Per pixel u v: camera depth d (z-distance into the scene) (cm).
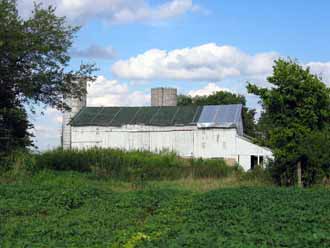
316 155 2561
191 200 1969
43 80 3102
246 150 4791
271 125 2667
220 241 1227
